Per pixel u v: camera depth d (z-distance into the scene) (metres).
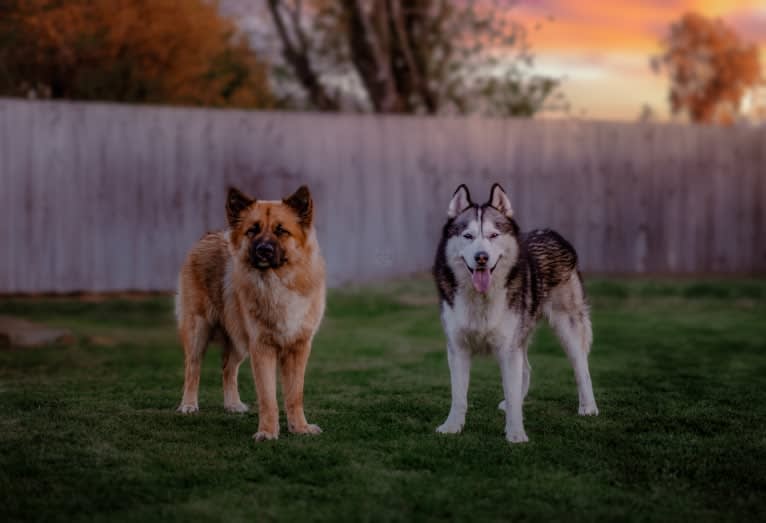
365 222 13.11
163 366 7.80
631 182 13.88
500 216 5.11
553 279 5.81
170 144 12.40
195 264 5.93
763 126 14.20
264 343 5.11
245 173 12.70
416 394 6.45
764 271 14.40
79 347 8.83
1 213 11.79
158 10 16.14
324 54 16.06
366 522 3.56
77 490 3.94
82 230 12.11
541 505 3.78
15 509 3.68
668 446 4.81
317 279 5.27
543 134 13.56
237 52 17.44
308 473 4.24
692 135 14.02
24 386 6.63
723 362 7.92
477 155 13.40
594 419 5.54
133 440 4.86
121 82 15.32
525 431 5.20
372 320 10.99
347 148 12.99
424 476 4.20
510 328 5.07
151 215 12.38
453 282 5.14
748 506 3.81
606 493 3.95
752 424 5.37
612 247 13.89
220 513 3.66
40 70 15.36
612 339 9.31
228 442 4.86
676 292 12.48
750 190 14.28
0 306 11.21
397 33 15.62
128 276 12.33
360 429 5.21
